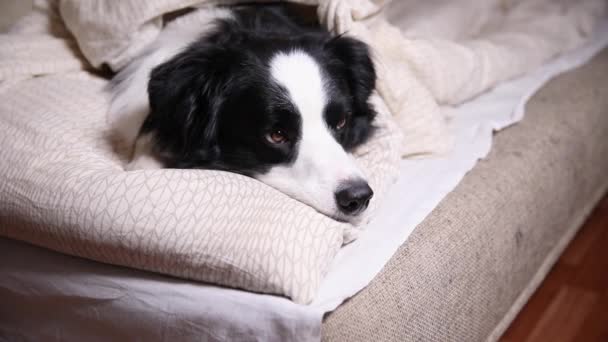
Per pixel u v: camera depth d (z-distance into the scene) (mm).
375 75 1593
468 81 1961
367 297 1142
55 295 1335
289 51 1433
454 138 1751
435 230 1355
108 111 1558
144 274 1218
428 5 2461
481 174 1604
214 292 1130
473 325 1399
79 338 1373
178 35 1615
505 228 1507
